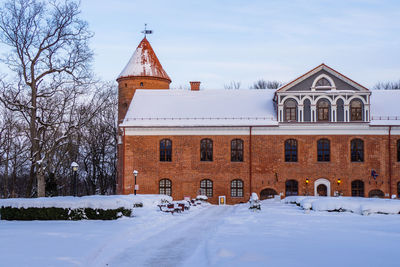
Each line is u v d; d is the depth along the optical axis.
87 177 68.12
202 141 47.66
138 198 34.44
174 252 15.12
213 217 28.23
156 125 47.22
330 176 46.25
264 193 46.69
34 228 20.09
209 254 13.73
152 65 57.78
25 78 37.06
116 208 24.72
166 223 24.06
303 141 46.75
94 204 24.52
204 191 47.12
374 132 46.31
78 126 39.25
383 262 12.11
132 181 47.31
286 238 16.91
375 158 46.16
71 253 13.53
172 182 47.19
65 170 61.59
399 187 45.94
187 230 21.06
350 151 46.44
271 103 50.31
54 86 39.34
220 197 45.47
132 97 56.62
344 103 46.75
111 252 14.98
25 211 24.38
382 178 46.00
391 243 15.51
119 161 54.09
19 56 36.78
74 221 23.67
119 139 54.75
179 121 47.78
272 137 47.03
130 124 47.56
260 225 21.78
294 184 46.59
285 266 11.66
